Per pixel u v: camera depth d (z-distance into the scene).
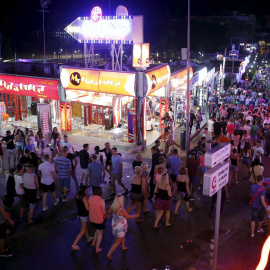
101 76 18.14
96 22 20.42
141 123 18.25
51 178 10.69
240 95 30.08
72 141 19.42
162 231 9.87
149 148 18.64
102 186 12.95
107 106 21.59
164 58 83.25
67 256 8.58
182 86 23.17
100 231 8.58
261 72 72.12
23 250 8.80
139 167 10.04
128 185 13.10
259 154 14.34
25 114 24.78
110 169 12.88
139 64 17.59
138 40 19.33
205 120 25.66
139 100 17.91
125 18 19.30
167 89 20.95
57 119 24.14
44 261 8.37
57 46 86.38
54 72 26.52
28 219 10.27
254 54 97.94
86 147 12.13
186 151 16.94
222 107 23.02
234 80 43.91
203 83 28.19
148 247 9.02
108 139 19.95
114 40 20.28
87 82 18.70
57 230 9.81
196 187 13.05
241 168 15.55
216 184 5.96
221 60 46.12
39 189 10.88
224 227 10.19
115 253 8.73
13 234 9.52
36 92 20.83
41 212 10.80
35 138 15.33
